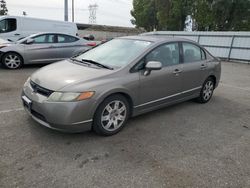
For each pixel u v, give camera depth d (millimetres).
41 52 9641
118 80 3934
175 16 37875
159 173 3117
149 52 4457
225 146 3930
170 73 4750
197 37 19719
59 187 2777
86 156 3395
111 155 3453
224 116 5262
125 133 4145
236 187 2949
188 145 3879
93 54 4902
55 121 3518
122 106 4094
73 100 3502
